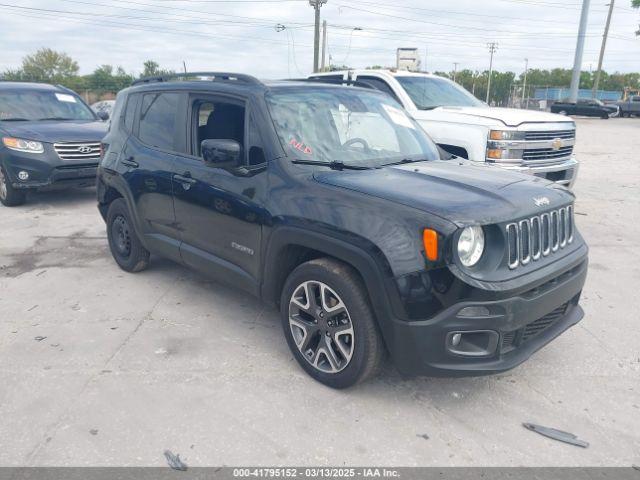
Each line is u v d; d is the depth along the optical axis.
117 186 5.02
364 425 3.03
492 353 2.91
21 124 8.59
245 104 3.88
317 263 3.24
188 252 4.33
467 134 6.89
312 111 3.94
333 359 3.30
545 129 6.87
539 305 3.04
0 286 5.08
